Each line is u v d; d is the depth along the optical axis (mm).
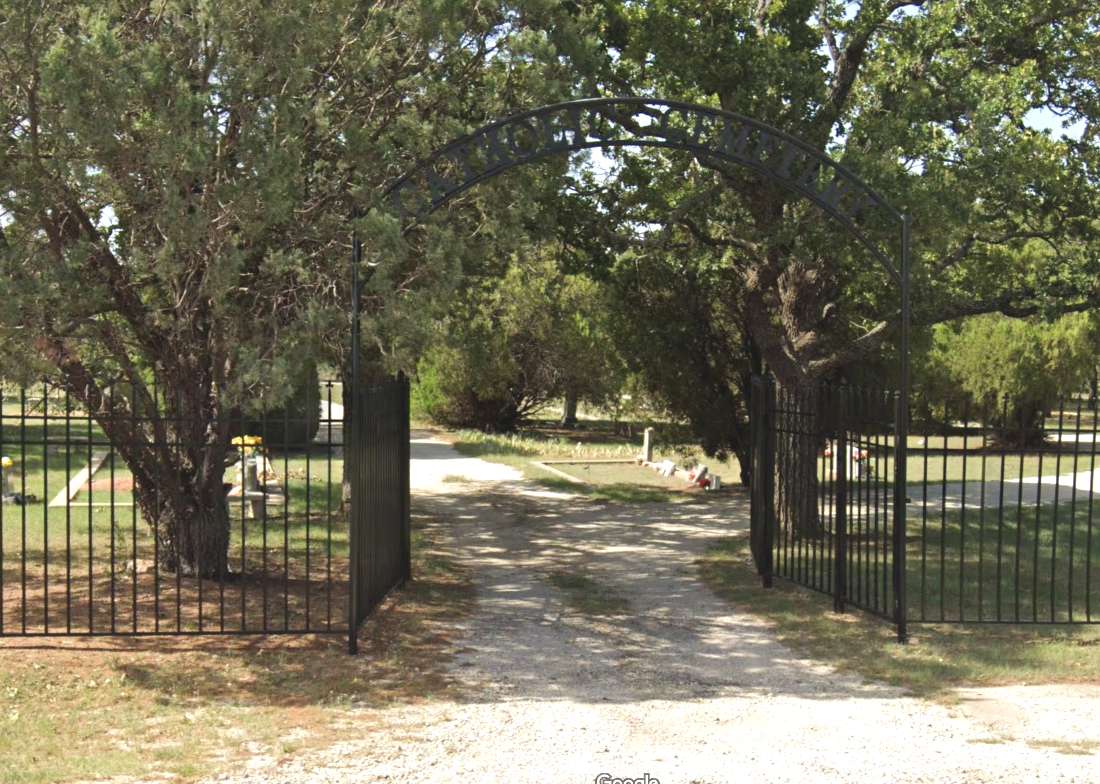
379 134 10445
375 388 9383
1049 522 16734
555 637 9305
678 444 22672
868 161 12070
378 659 8250
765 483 11695
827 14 15656
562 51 11078
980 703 7258
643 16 13227
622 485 22516
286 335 8516
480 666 8219
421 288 9148
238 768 5805
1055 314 13438
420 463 26766
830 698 7422
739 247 14656
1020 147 12547
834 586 11078
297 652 8328
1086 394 31078
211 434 10617
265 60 8094
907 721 6848
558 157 11352
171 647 8328
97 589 10344
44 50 7871
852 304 17547
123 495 17484
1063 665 8211
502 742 6348
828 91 14414
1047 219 14734
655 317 20906
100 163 7988
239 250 8383
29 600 9805
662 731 6617
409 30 9695
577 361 36688
